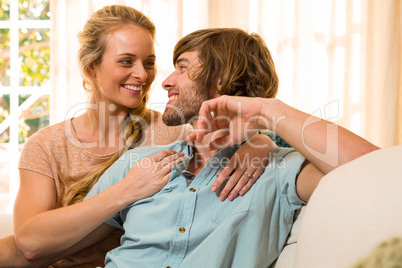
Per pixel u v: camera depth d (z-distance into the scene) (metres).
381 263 0.55
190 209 1.06
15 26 3.84
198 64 1.19
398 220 0.56
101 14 1.60
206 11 3.49
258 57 1.22
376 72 3.61
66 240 1.15
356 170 0.68
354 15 3.60
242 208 1.00
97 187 1.28
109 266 1.10
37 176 1.47
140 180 1.14
